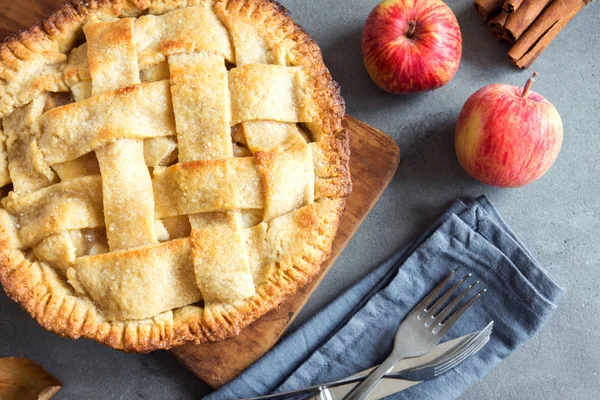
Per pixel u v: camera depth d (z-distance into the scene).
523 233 0.68
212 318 0.58
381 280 0.67
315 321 0.66
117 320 0.57
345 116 0.66
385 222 0.68
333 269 0.68
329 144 0.59
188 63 0.57
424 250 0.66
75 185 0.56
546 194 0.69
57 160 0.56
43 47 0.59
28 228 0.57
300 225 0.58
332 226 0.59
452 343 0.64
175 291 0.57
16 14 0.66
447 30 0.64
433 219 0.68
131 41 0.57
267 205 0.56
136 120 0.56
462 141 0.65
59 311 0.57
